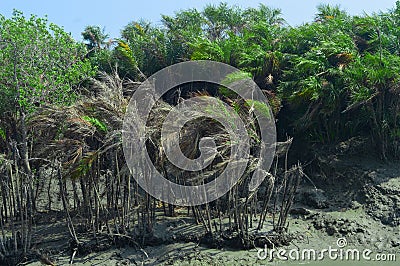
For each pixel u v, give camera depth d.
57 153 11.63
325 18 18.33
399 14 17.14
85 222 12.23
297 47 16.70
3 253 11.01
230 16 20.55
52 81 13.16
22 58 13.11
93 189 12.15
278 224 11.77
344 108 15.42
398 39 16.27
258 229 11.78
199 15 20.89
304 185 14.98
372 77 14.30
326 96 14.69
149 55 18.28
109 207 12.41
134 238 11.52
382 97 14.80
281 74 16.05
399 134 14.78
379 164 14.79
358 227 12.16
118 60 18.25
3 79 12.92
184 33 18.53
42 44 13.56
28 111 12.48
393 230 12.14
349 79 14.74
